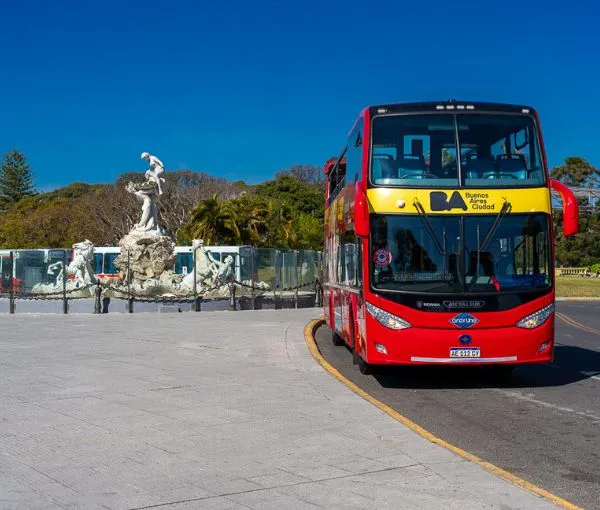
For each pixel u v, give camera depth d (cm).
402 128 1164
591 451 776
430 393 1166
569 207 1132
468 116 1164
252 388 1080
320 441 757
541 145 1168
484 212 1138
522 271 1133
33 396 1016
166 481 618
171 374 1219
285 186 9494
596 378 1330
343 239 1475
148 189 3547
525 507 550
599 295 5306
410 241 1138
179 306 2864
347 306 1412
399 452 711
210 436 779
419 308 1124
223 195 8206
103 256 4325
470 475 633
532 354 1127
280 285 3381
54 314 2773
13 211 8438
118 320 2419
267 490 593
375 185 1151
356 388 1081
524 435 855
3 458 691
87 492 587
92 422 848
